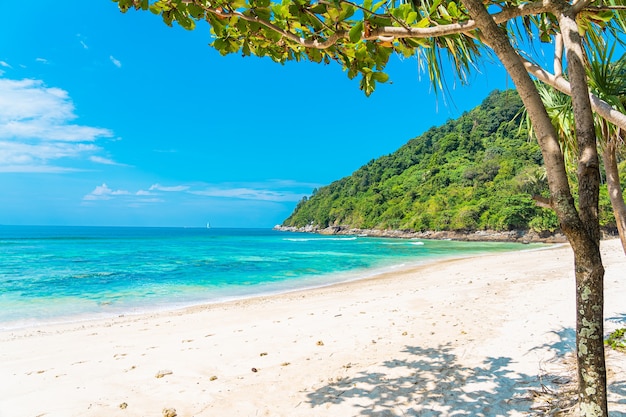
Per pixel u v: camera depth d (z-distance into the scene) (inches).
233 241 2605.8
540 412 126.2
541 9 88.0
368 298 423.2
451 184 3270.2
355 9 96.4
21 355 247.3
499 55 78.5
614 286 345.4
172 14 107.6
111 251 1571.1
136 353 232.4
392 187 4168.3
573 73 75.3
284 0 108.3
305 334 254.7
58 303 499.2
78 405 154.0
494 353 191.2
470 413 130.6
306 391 158.1
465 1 78.2
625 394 131.6
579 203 70.7
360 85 124.7
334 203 4965.6
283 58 136.9
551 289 377.7
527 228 2252.7
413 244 2094.0
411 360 188.7
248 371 186.9
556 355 181.3
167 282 699.4
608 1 135.9
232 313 375.9
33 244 2098.9
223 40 128.3
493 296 359.9
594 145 70.9
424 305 338.0
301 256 1299.2
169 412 142.6
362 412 136.6
